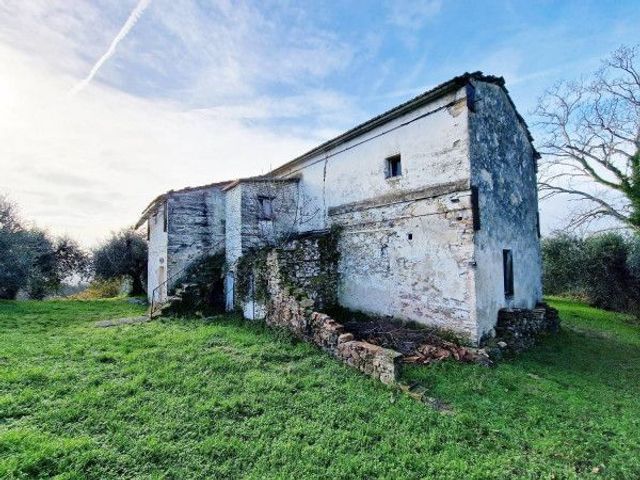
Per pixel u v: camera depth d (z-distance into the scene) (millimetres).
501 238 9008
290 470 3693
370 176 10414
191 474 3590
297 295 8836
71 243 24062
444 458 3896
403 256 9273
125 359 6516
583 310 15539
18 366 5949
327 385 5773
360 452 3996
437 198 8461
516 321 8438
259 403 5047
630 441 4348
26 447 3750
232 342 7801
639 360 8352
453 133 8172
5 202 17172
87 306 14383
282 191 13117
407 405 5129
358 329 8602
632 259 14961
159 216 14758
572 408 5246
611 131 14672
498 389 5766
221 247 13891
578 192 15625
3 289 15422
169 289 12906
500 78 9016
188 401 5016
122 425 4328
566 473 3691
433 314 8422
